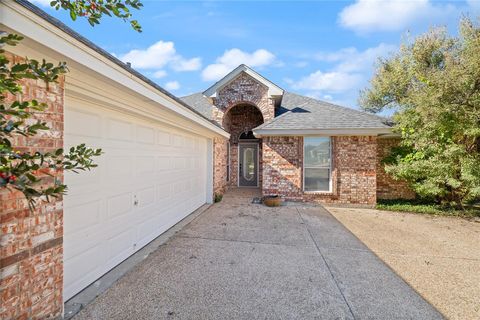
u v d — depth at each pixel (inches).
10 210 74.7
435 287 126.5
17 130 48.2
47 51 79.5
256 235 203.6
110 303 107.6
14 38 42.9
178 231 210.8
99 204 129.0
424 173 284.2
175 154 229.1
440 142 272.4
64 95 101.7
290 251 170.9
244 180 505.7
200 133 283.7
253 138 503.5
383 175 357.4
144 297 112.8
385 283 129.8
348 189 321.7
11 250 75.0
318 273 139.4
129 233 156.8
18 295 77.2
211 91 415.5
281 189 339.9
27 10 67.7
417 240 198.2
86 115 120.3
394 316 102.8
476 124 243.0
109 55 106.2
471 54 235.9
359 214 281.7
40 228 85.2
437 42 332.2
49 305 88.8
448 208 297.1
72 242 111.1
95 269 126.0
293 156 337.7
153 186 188.1
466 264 154.3
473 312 106.2
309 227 229.1
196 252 165.9
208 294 116.4
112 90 124.5
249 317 100.7
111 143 138.9
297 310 105.7
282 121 346.0
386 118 341.7
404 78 359.6
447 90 238.8
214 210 291.7
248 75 413.4
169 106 170.6
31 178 42.8
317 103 406.3
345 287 125.0
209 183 331.9
